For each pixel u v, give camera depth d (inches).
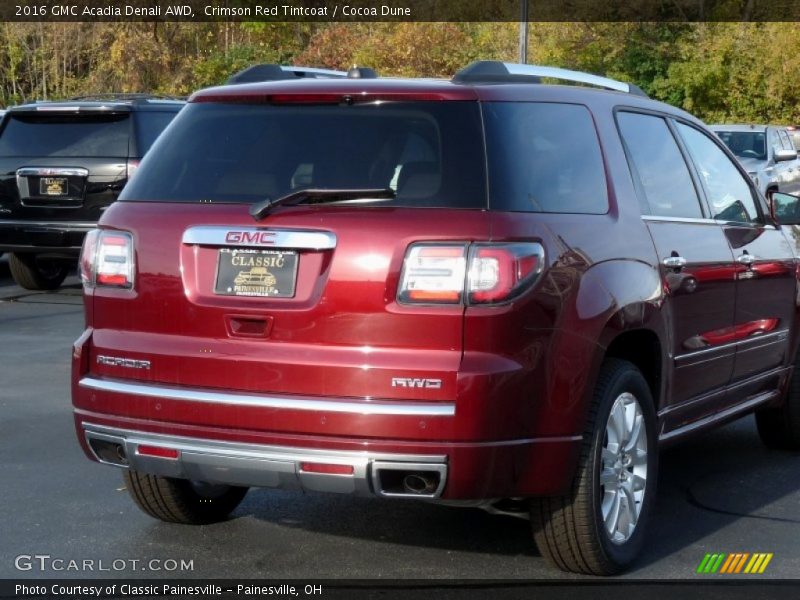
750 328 245.0
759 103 1622.8
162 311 179.8
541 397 170.9
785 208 264.4
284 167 179.9
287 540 207.5
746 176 258.7
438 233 167.3
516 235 168.7
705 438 292.2
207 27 1691.7
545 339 171.0
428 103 178.4
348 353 168.6
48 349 400.8
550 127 186.7
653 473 200.2
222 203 179.5
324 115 182.5
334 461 167.0
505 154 174.6
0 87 1838.1
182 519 212.5
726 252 232.1
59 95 1785.2
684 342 213.5
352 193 172.1
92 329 187.3
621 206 197.0
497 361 166.2
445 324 165.9
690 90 1622.8
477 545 205.3
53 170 508.7
